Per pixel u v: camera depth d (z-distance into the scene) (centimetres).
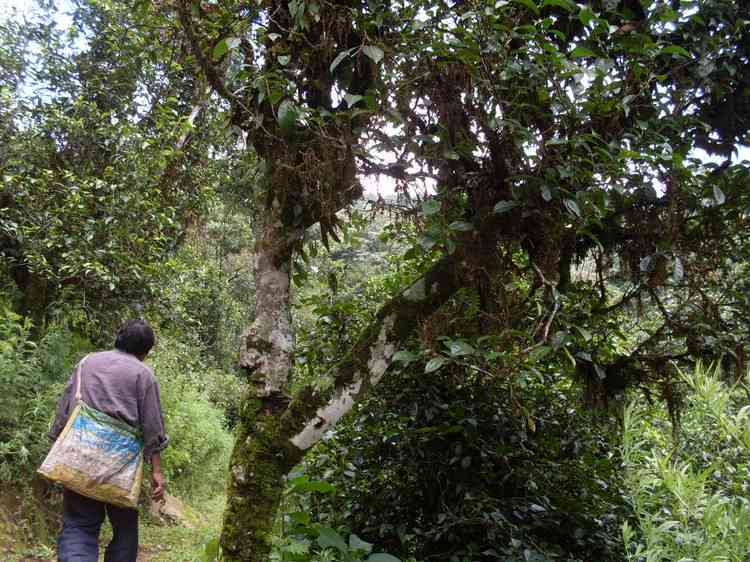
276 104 233
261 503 225
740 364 239
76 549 287
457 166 235
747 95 259
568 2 205
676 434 252
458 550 285
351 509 310
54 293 603
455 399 312
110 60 654
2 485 464
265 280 247
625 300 271
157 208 578
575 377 294
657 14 225
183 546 534
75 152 589
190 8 234
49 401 488
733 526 147
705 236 243
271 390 237
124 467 295
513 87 221
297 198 242
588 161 208
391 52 226
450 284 241
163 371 705
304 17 220
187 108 652
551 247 232
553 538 292
